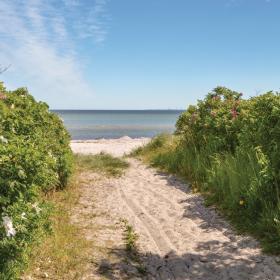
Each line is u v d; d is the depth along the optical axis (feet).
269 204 21.79
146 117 529.04
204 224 23.65
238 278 16.70
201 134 38.01
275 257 18.26
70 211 25.99
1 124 19.77
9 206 13.57
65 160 30.48
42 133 26.76
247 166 25.99
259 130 24.41
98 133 194.80
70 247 19.03
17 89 28.55
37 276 15.84
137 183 36.24
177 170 39.37
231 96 41.96
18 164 13.92
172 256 19.22
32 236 15.24
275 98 24.80
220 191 27.84
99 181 36.83
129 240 20.02
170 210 26.91
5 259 13.43
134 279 16.57
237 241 20.59
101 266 17.46
